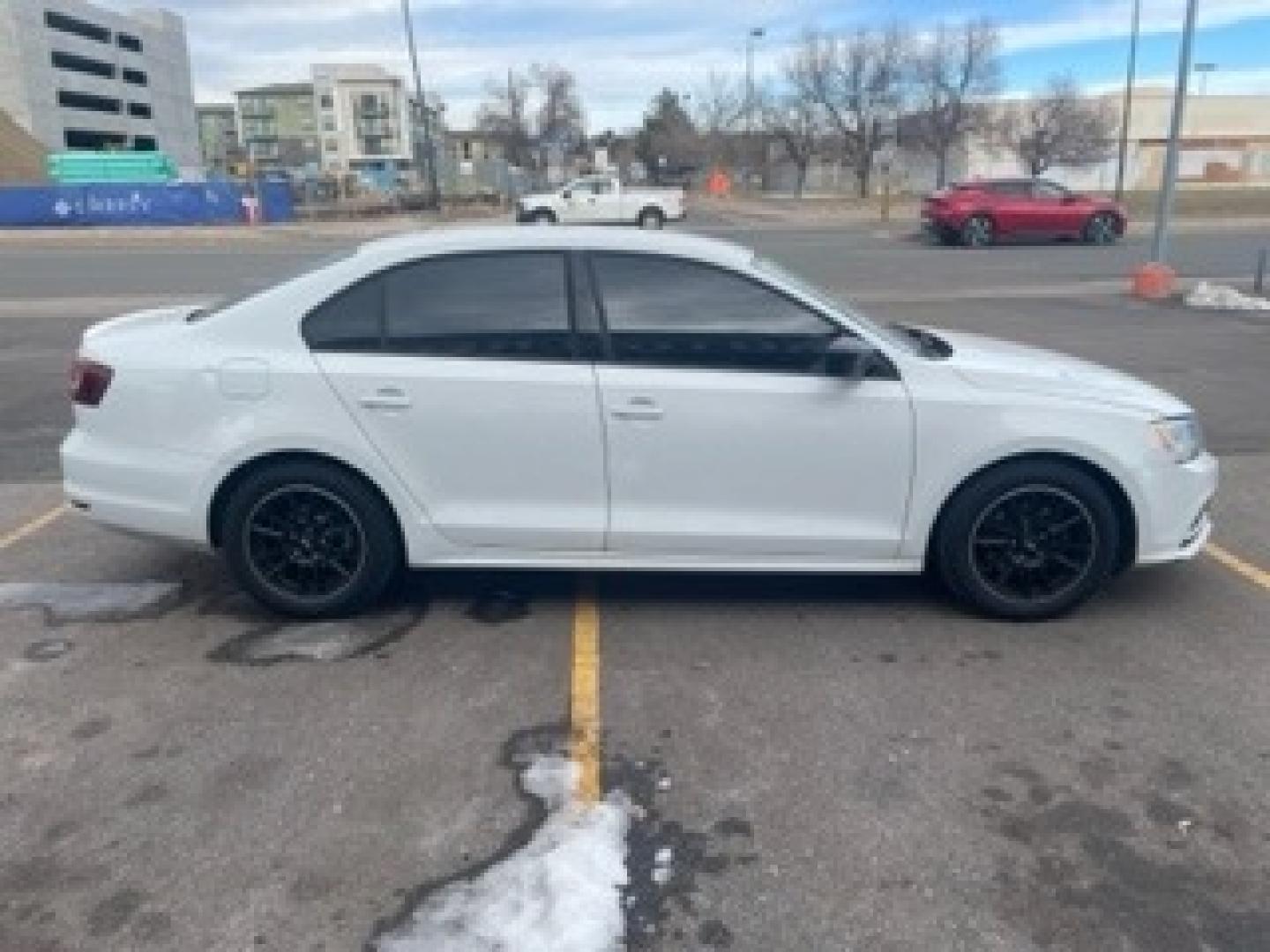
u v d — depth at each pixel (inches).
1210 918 115.0
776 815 132.3
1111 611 189.5
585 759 144.1
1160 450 179.8
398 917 115.0
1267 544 221.3
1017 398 177.2
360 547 183.2
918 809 133.5
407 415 176.1
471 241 179.5
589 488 178.2
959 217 1061.8
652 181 3932.1
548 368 175.6
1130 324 518.9
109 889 119.8
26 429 324.8
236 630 183.6
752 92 3097.9
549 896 117.6
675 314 176.9
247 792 137.3
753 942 111.6
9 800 136.0
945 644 176.9
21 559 216.7
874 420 175.6
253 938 112.3
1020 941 111.7
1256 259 872.3
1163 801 134.8
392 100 5049.2
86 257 1071.0
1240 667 169.0
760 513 179.3
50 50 3772.1
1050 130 2876.5
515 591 197.8
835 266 863.1
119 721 154.5
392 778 139.9
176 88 5064.0
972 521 180.4
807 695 161.0
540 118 3777.1
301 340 178.7
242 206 1734.7
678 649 175.6
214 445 178.4
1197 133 2972.4
